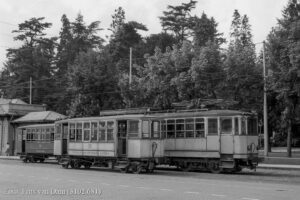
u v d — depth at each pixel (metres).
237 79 39.38
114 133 30.28
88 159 32.66
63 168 33.88
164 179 23.77
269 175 27.30
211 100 34.56
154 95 42.22
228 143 29.23
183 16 76.62
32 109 62.75
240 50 41.06
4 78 89.31
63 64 85.88
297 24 35.06
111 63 49.44
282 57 35.62
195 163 30.92
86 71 46.78
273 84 36.94
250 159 28.78
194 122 31.02
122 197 15.90
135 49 75.69
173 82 40.03
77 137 33.38
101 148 31.19
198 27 75.56
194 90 39.62
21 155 44.53
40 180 22.84
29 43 84.56
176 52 41.88
